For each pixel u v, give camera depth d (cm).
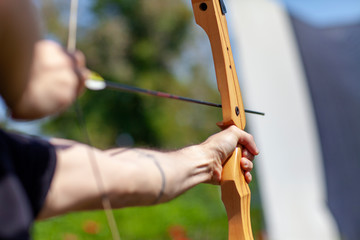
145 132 1380
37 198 112
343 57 477
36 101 102
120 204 137
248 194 183
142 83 1358
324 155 458
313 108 463
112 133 1352
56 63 104
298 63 468
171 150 167
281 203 452
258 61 465
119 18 1355
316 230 447
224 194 178
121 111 1360
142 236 636
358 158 456
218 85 183
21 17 98
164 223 680
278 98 463
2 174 99
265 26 471
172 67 1426
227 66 183
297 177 456
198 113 1441
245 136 183
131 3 1362
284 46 468
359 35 477
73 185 121
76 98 111
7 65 99
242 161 182
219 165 175
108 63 1300
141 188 139
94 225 556
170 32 1409
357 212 451
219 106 179
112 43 1296
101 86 114
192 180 162
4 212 97
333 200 449
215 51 182
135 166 140
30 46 100
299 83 464
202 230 712
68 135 1211
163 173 147
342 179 457
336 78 471
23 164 111
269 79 464
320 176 454
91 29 1288
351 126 464
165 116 1383
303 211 451
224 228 742
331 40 484
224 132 179
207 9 181
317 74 468
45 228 532
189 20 1434
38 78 102
